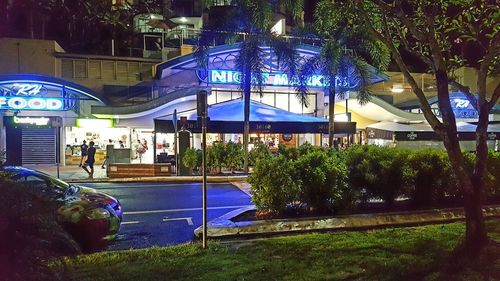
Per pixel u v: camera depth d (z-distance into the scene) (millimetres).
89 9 33469
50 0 31438
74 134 25031
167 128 18234
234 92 25109
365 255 6234
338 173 9023
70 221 7402
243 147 20438
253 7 15000
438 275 5207
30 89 20812
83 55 25562
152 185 16453
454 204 10188
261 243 7043
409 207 9898
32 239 3492
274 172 8734
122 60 26438
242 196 13266
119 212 8391
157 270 5684
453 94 26000
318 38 17547
